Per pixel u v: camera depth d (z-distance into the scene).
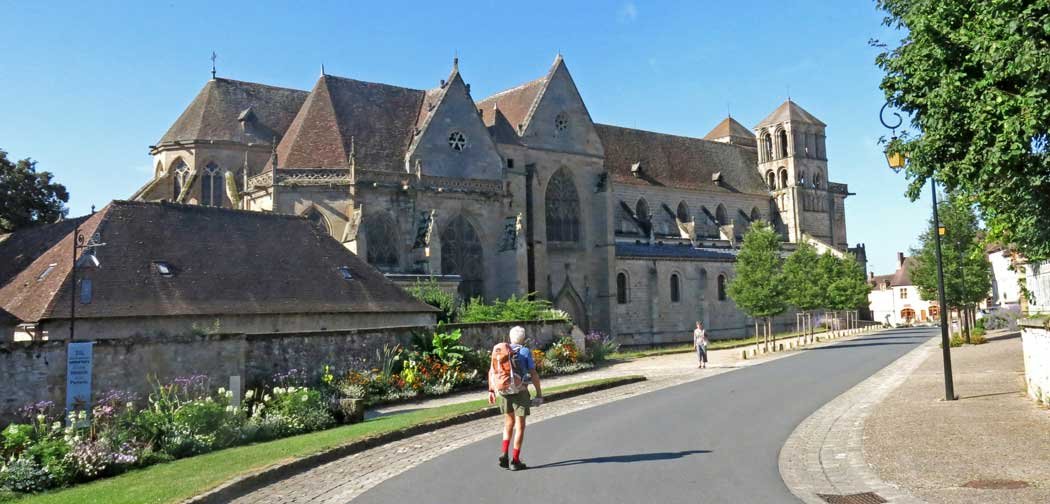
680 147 99.62
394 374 32.31
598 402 27.45
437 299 48.34
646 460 15.77
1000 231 22.31
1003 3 14.32
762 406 24.28
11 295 34.72
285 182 54.59
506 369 15.53
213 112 63.69
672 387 31.92
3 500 14.90
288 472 16.02
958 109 15.97
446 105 62.41
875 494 12.39
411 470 15.84
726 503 12.06
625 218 85.31
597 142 77.25
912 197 17.72
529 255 69.88
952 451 15.44
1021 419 18.97
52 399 22.62
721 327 85.50
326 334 30.70
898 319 159.50
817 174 107.88
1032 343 22.34
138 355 24.52
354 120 61.41
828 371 36.81
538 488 13.51
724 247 92.94
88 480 17.20
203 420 21.03
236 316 35.97
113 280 33.88
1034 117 13.72
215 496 13.51
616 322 75.31
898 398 24.70
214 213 41.22
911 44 17.06
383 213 57.19
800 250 84.88
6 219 59.34
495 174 64.12
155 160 64.12
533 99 74.31
